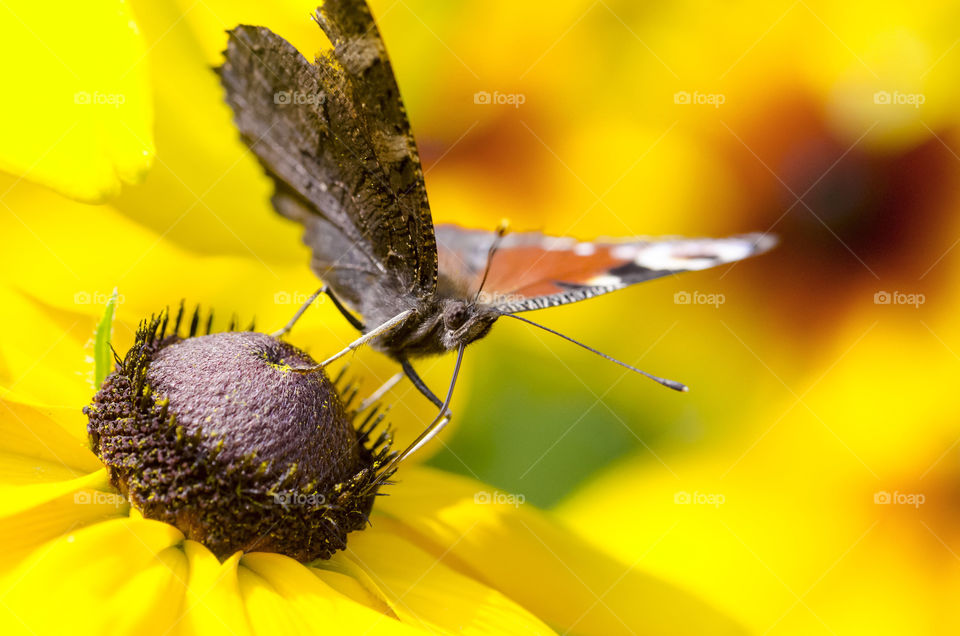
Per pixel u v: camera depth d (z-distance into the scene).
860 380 0.26
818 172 0.26
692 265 0.23
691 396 0.26
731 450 0.26
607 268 0.23
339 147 0.22
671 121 0.26
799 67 0.26
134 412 0.21
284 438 0.22
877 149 0.26
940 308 0.26
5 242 0.23
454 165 0.26
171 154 0.24
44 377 0.22
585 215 0.26
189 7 0.24
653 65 0.26
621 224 0.26
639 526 0.25
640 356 0.26
